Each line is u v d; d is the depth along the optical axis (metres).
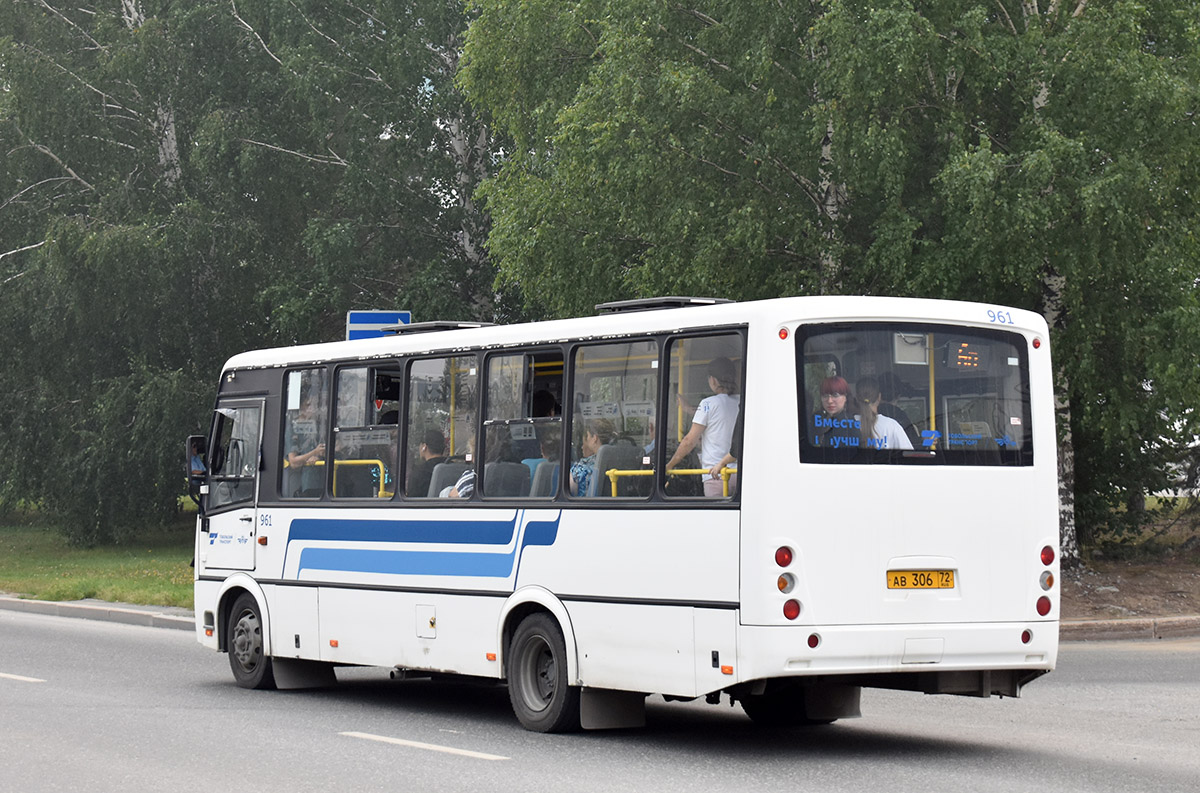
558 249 24.73
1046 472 11.02
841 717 12.20
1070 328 21.45
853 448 10.30
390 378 13.48
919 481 10.46
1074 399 24.69
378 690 15.05
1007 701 13.84
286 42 38.41
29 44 42.25
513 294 38.38
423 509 12.83
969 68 21.05
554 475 11.71
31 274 40.34
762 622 9.92
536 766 9.96
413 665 12.84
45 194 42.69
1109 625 19.69
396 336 13.48
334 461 13.95
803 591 10.02
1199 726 12.12
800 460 10.12
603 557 11.09
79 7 43.66
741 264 21.83
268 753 10.54
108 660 17.50
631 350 11.19
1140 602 21.33
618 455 11.13
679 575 10.48
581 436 11.50
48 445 42.09
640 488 10.91
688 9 23.14
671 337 10.86
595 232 24.42
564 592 11.39
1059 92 20.58
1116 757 10.48
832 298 10.41
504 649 11.99
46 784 9.26
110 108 42.50
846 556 10.16
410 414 13.18
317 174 40.41
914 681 10.68
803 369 10.23
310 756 10.39
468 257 39.16
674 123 21.89
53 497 42.09
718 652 10.16
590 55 24.97
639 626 10.76
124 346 41.28
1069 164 19.78
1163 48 21.75
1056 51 20.39
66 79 40.38
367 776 9.53
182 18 39.69
